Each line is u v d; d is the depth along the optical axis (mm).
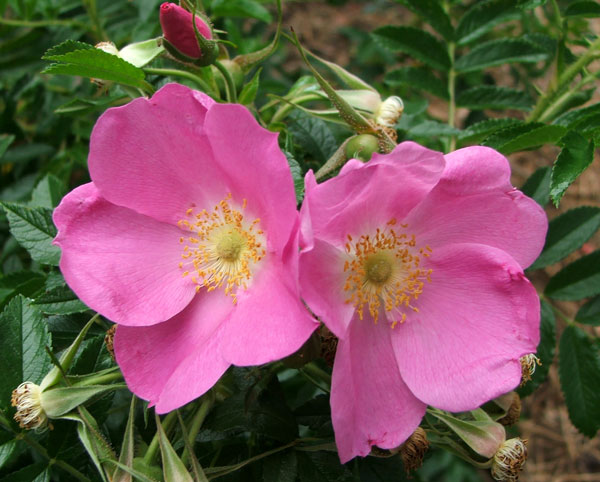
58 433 202
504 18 286
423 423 205
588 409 249
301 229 158
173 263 194
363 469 224
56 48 206
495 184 179
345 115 209
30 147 312
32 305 203
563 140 203
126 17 339
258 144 169
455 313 185
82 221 188
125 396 235
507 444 190
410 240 190
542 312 251
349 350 169
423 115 352
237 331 174
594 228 251
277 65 414
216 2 294
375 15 619
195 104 183
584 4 254
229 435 203
